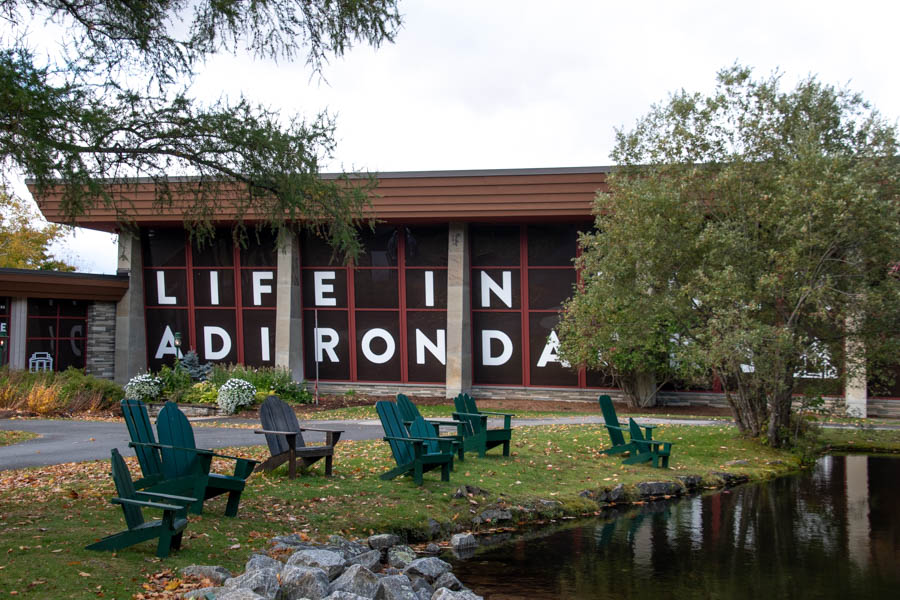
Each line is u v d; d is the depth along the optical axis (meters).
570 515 10.32
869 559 8.32
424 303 25.80
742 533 9.45
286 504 8.95
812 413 16.78
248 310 27.14
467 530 9.30
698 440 16.12
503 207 22.94
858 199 12.91
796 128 14.91
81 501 8.43
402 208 23.42
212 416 21.70
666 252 15.27
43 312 26.44
